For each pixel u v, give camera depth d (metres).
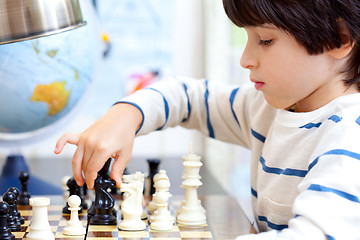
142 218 1.17
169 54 3.28
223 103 1.38
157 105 1.29
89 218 1.16
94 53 1.91
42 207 1.02
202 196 1.46
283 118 1.10
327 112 1.01
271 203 1.08
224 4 0.99
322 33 0.93
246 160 3.13
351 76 1.02
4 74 1.64
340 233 0.79
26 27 0.90
